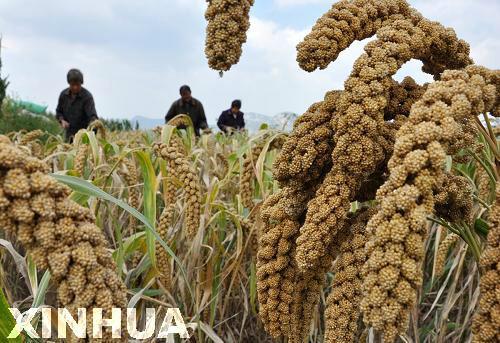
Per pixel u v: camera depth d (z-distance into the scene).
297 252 1.52
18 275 4.59
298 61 1.62
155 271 2.86
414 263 1.20
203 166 4.57
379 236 1.23
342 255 1.56
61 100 10.34
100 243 1.24
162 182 3.74
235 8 1.75
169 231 3.48
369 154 1.49
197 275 3.39
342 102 1.52
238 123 12.73
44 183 1.19
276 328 1.78
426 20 1.75
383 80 1.54
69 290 1.20
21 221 1.18
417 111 1.36
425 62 1.90
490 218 1.53
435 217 1.97
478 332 1.45
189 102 10.66
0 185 1.17
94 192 1.97
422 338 4.04
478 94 1.42
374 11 1.68
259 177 3.37
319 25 1.63
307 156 1.59
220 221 3.62
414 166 1.26
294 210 1.71
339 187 1.53
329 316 1.52
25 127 12.71
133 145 5.50
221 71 1.82
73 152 4.46
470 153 1.90
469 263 4.07
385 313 1.18
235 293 4.30
